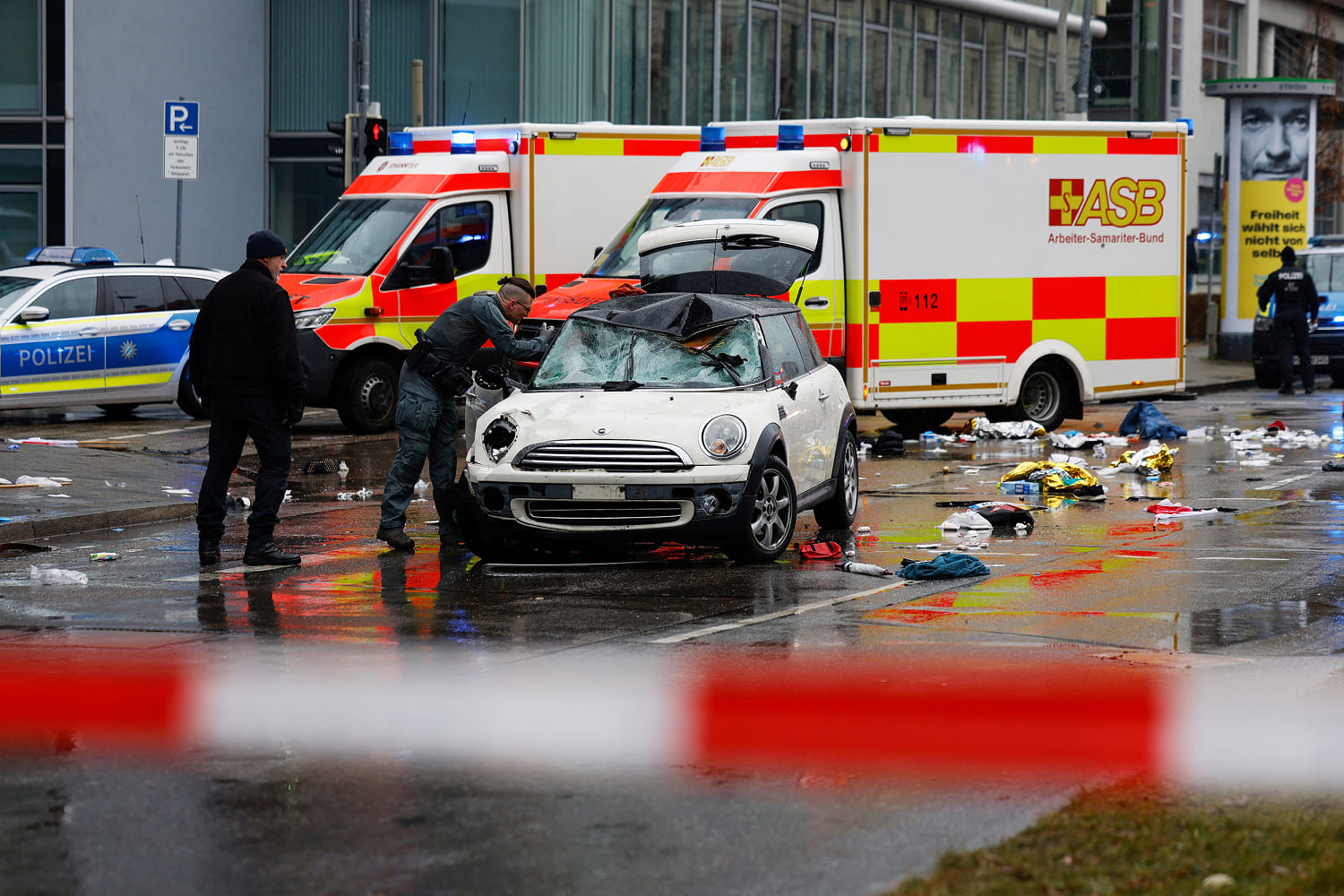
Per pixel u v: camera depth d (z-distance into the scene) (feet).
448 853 31.19
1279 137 197.57
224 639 51.70
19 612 56.70
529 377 82.43
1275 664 46.98
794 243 106.22
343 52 200.23
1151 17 275.18
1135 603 57.11
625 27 199.93
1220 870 28.45
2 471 90.74
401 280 121.29
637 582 62.59
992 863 29.22
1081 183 120.98
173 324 125.49
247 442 117.50
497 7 198.49
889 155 113.50
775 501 67.26
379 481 97.55
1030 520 76.89
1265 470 99.76
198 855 31.22
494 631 52.90
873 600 58.23
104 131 188.44
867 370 113.80
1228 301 202.59
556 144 124.77
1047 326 120.37
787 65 223.51
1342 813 32.22
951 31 254.47
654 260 107.86
